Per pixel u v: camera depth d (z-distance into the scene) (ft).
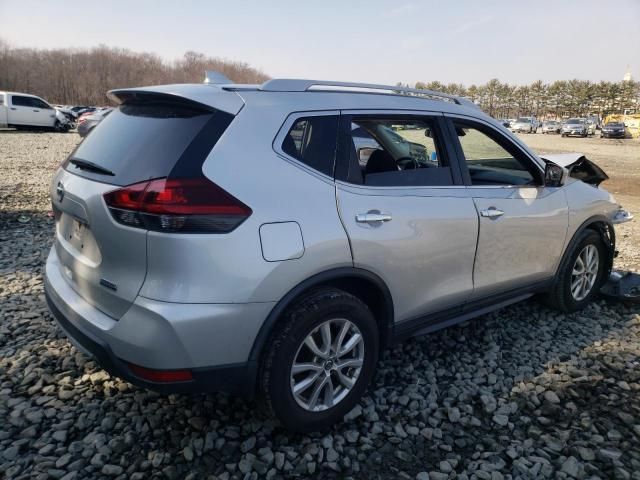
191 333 6.79
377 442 8.39
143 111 8.34
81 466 7.54
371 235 8.34
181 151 7.04
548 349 11.78
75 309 7.95
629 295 14.28
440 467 7.80
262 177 7.38
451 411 9.13
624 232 24.45
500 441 8.47
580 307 13.92
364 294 9.10
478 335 12.41
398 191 9.00
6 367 10.20
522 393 9.87
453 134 10.33
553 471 7.77
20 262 16.51
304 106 8.26
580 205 12.89
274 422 8.08
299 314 7.60
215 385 7.29
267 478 7.47
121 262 7.11
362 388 8.84
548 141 113.60
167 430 8.41
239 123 7.49
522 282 11.91
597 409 9.39
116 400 9.19
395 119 9.39
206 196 6.82
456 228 9.76
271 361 7.52
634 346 12.03
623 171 54.19
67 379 9.75
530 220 11.43
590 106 310.86
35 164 42.37
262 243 7.14
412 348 11.63
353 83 9.27
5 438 8.09
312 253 7.60
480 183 10.75
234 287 6.95
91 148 8.45
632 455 8.13
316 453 8.03
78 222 8.26
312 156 8.09
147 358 6.86
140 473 7.40
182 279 6.75
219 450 7.98
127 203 6.86
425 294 9.62
